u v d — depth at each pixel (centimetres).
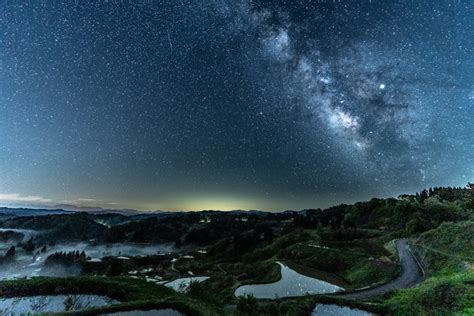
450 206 12600
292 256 9262
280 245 11875
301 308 3816
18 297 2816
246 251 14138
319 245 9638
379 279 5931
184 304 2547
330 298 4125
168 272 10525
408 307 3322
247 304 4019
